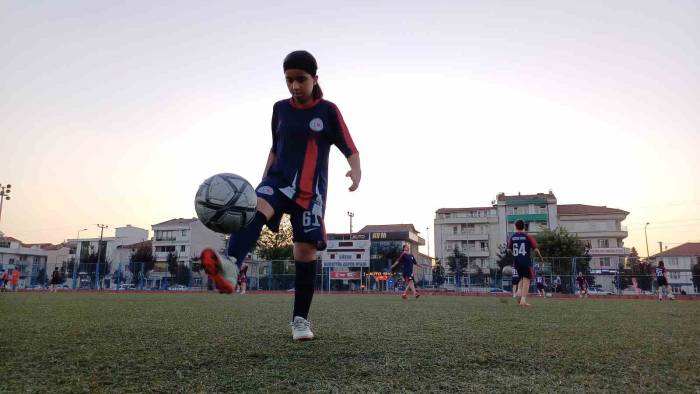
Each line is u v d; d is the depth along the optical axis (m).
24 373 2.00
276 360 2.32
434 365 2.21
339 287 30.81
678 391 1.74
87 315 5.40
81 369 2.08
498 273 30.97
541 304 10.30
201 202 2.39
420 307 8.02
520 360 2.35
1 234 76.56
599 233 60.75
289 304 9.03
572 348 2.76
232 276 2.25
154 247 68.06
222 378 1.91
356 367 2.15
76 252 77.88
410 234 71.69
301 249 3.18
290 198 3.10
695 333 3.68
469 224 66.25
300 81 3.21
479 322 4.61
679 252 64.75
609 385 1.83
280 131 3.31
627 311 7.19
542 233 47.19
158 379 1.89
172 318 4.99
